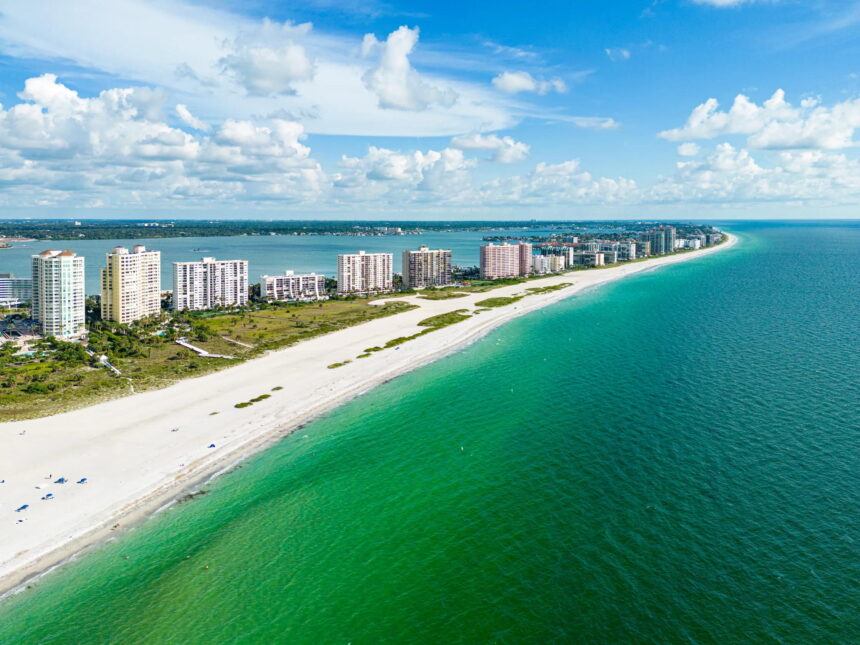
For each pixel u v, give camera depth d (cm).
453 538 8194
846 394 12975
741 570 7038
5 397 14362
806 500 8444
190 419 13175
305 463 11006
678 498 8706
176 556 8138
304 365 18050
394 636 6512
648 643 6097
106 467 10694
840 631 6066
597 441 10981
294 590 7356
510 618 6612
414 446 11500
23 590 7481
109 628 6838
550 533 8088
